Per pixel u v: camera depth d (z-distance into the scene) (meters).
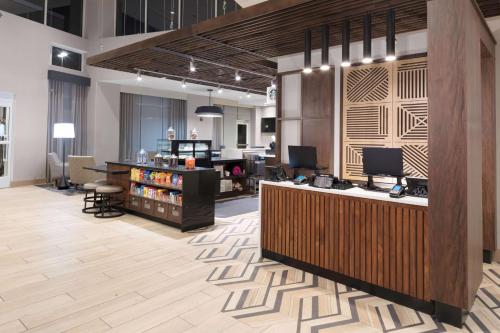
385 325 2.80
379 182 4.82
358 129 5.03
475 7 2.92
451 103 2.72
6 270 3.81
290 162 4.62
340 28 4.54
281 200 4.13
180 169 5.69
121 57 6.39
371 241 3.34
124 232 5.42
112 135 11.16
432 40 2.79
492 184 4.21
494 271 3.96
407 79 4.59
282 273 3.87
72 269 3.88
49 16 10.21
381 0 3.64
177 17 10.33
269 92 7.01
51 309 2.97
